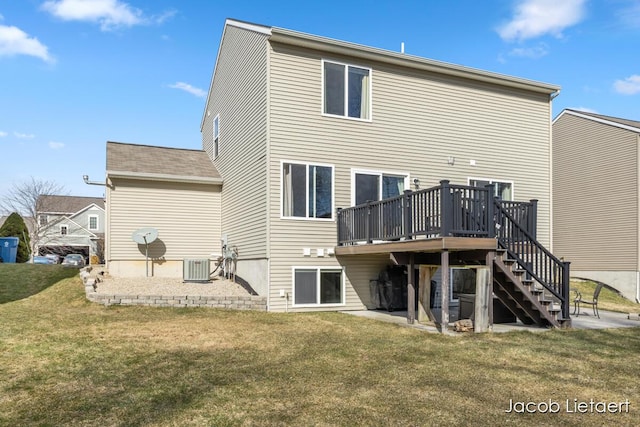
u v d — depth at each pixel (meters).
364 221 10.08
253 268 11.38
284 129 10.77
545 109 14.02
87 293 9.98
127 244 13.20
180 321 8.59
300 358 6.16
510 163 13.39
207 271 12.60
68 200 44.28
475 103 12.99
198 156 16.20
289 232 10.77
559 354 6.50
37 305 9.55
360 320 9.41
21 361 5.71
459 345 6.98
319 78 11.15
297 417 4.08
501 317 9.59
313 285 10.98
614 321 10.04
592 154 18.98
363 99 11.66
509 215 8.59
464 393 4.79
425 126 12.30
